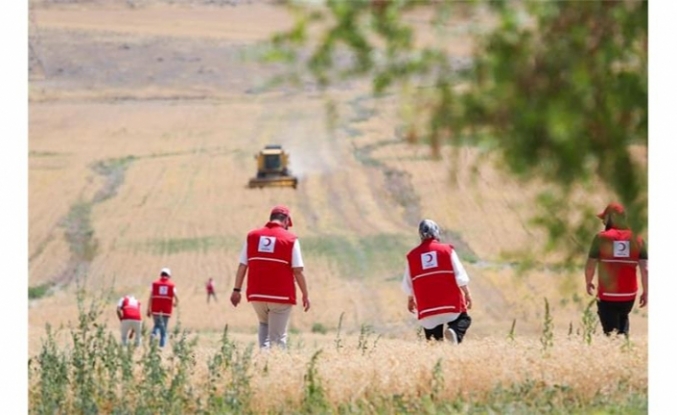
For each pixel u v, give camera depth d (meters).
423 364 30.30
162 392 29.09
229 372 30.78
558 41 14.14
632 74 14.32
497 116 14.12
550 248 15.87
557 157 14.32
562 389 28.88
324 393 29.05
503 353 31.69
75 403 29.48
